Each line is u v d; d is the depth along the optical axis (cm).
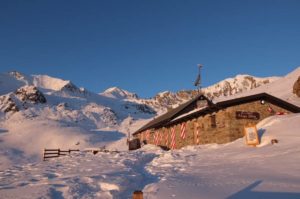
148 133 4447
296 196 677
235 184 855
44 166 1728
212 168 1236
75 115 18075
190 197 734
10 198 786
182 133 3164
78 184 945
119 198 830
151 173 1255
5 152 7344
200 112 2730
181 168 1335
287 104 2661
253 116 2548
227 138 2455
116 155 2234
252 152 1560
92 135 9344
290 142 1638
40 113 17188
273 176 942
